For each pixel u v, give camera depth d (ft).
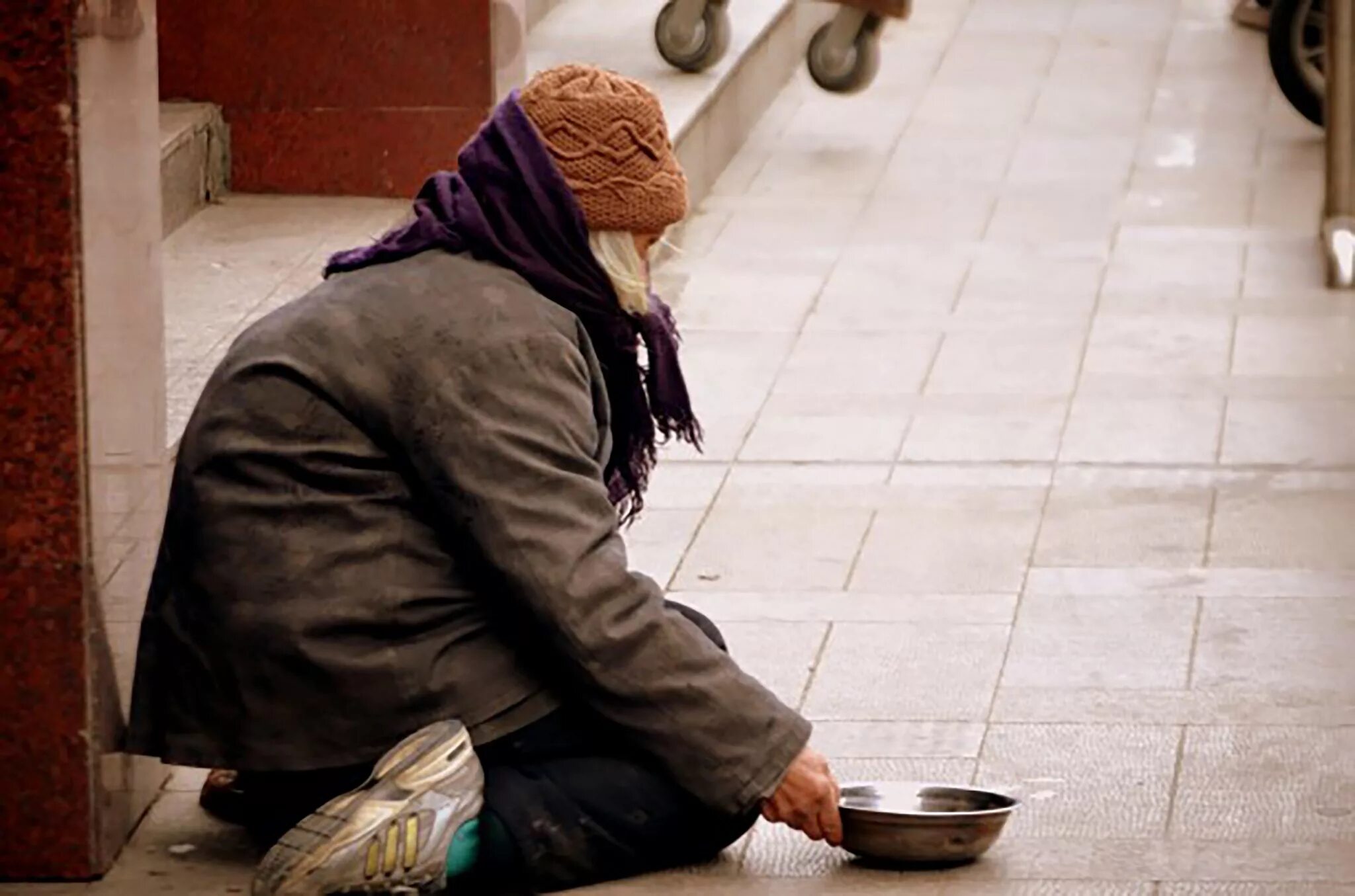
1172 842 39.42
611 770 37.55
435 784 36.04
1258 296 75.05
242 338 38.04
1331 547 54.44
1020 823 40.40
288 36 69.51
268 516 36.91
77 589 37.42
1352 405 64.69
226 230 65.92
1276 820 40.32
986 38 111.14
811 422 64.28
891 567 53.88
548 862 37.17
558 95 38.06
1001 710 45.60
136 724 38.45
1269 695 45.96
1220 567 53.36
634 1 101.81
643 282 38.83
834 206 86.63
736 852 39.29
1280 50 93.15
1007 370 68.49
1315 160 91.30
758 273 78.64
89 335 36.86
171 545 38.01
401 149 70.08
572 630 36.40
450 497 36.52
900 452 61.93
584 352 38.06
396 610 36.99
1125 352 69.82
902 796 39.91
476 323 36.96
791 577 53.42
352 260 38.37
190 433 37.63
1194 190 87.66
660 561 54.54
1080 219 84.38
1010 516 57.00
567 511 36.63
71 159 36.09
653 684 36.78
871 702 46.16
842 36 97.04
